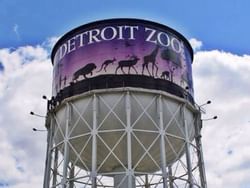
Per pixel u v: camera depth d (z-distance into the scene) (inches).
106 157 952.9
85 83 1016.9
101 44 1045.2
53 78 1128.2
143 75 1007.6
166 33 1089.4
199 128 1093.8
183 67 1085.1
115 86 991.0
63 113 1032.2
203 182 1030.4
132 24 1065.5
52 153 1045.8
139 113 966.4
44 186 1007.6
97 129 947.3
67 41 1106.7
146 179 1176.2
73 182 1040.8
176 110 1010.1
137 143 965.8
